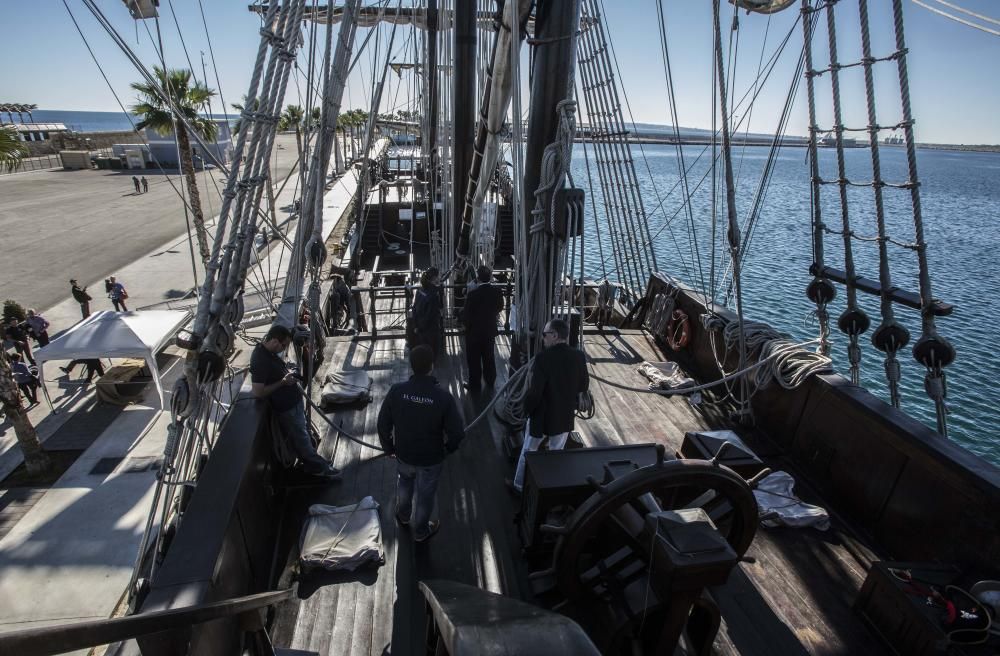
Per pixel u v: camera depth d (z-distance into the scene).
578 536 2.49
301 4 3.55
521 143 3.64
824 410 4.21
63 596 6.16
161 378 11.58
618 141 5.52
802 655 2.88
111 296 15.47
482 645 1.27
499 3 4.47
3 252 22.83
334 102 4.93
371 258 18.88
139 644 1.80
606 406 5.48
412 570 3.34
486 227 9.18
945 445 3.28
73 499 7.79
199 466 3.50
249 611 2.29
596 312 9.45
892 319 4.40
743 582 3.35
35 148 56.16
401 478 3.55
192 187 9.13
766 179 6.32
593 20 5.12
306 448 3.95
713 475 2.42
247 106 3.33
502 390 4.46
